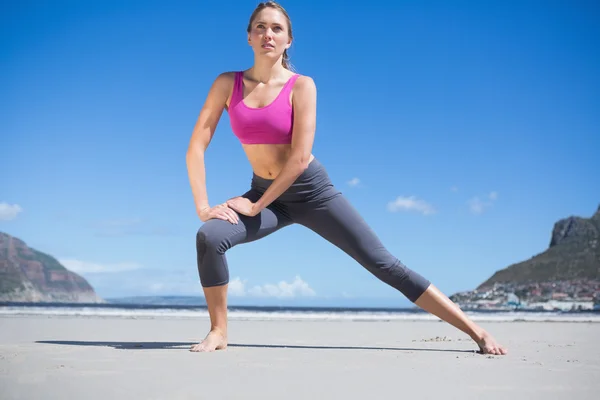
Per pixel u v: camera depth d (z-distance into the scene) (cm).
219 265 395
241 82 431
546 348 480
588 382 281
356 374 296
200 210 411
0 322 816
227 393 233
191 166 425
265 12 424
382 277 445
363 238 439
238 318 1275
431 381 276
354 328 859
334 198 438
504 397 238
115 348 409
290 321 1115
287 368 314
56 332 616
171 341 504
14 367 300
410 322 1158
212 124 433
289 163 405
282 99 414
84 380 260
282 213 442
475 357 395
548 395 245
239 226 400
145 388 242
